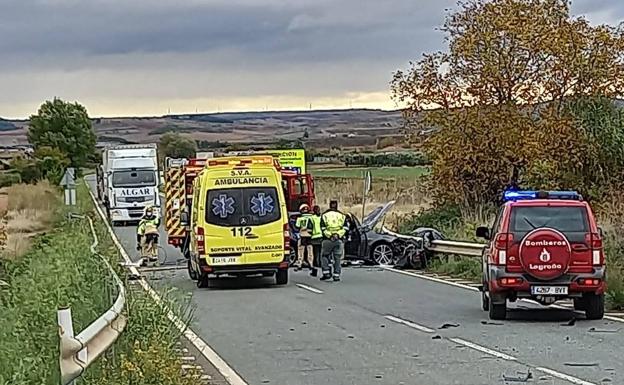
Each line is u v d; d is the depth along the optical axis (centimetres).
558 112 3709
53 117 14412
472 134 3731
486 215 3534
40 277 1550
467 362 1271
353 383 1138
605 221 2819
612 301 1898
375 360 1302
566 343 1430
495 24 3672
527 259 1675
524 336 1508
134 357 1047
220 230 2430
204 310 1945
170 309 1352
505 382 1127
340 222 2555
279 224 2455
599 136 3634
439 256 2831
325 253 2559
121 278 1753
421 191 4319
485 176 3756
